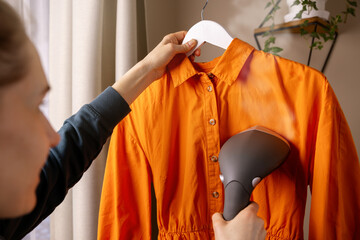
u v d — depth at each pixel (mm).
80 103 1062
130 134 968
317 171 814
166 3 1580
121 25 1147
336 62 1293
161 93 930
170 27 1613
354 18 1248
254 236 665
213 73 883
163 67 877
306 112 824
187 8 1600
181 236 929
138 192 973
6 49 336
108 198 970
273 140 779
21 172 384
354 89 1274
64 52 1089
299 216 856
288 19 1250
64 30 1086
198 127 904
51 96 1111
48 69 1145
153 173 949
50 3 1084
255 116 878
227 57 874
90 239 1097
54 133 447
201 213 915
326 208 799
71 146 709
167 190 938
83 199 1091
